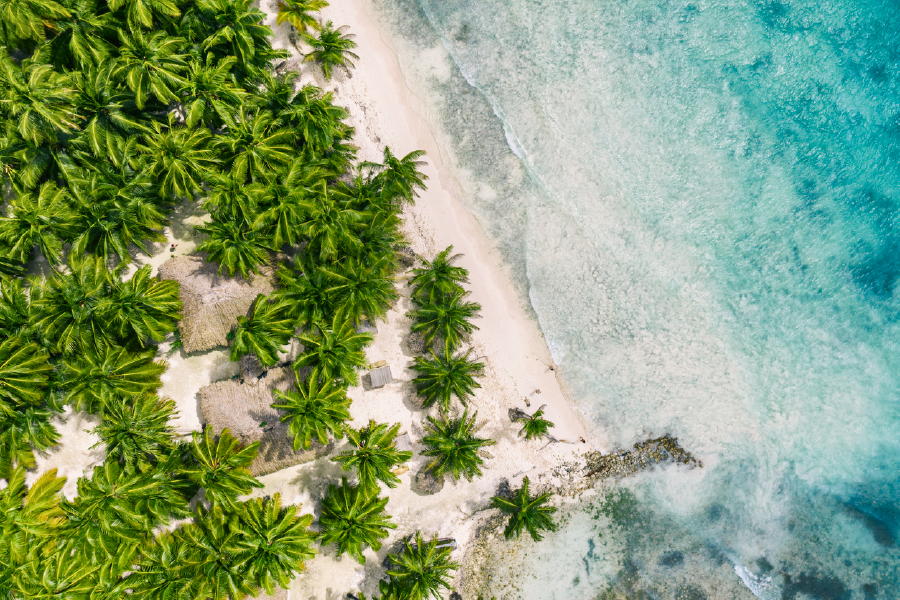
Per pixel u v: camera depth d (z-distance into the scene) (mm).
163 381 17344
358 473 16516
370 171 18250
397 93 19547
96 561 15016
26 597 14109
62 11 14102
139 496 15133
